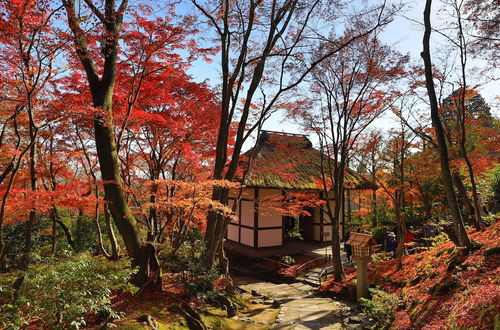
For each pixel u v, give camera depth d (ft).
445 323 16.90
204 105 32.22
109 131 24.43
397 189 50.70
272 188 54.65
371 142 42.73
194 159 33.24
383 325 23.15
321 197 60.95
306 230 65.41
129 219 23.77
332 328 23.59
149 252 23.56
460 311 16.47
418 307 21.70
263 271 48.57
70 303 14.05
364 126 39.65
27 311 14.97
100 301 15.20
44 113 27.07
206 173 39.91
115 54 24.70
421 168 46.19
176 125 28.89
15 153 24.82
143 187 33.50
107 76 24.48
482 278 18.69
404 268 34.17
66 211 47.16
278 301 32.32
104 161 23.75
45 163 32.60
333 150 42.42
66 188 22.12
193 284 24.06
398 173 53.42
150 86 28.09
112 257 27.58
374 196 69.46
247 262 52.80
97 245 41.16
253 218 57.26
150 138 33.55
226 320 23.81
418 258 34.73
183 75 31.14
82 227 43.27
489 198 40.63
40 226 41.65
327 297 35.86
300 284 42.52
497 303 14.47
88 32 21.86
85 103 26.73
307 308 29.55
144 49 25.38
